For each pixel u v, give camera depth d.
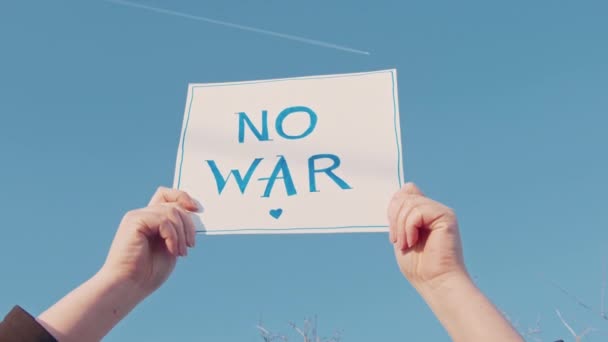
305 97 2.83
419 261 2.34
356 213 2.54
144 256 2.37
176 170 2.70
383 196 2.55
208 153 2.73
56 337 2.13
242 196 2.61
